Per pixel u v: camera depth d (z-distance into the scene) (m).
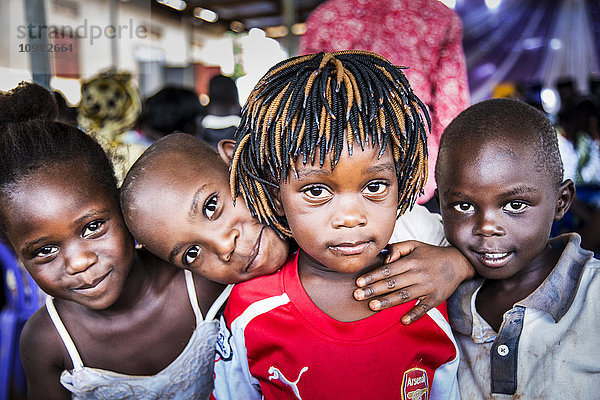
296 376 0.76
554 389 0.76
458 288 0.85
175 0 5.80
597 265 0.77
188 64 6.62
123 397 0.92
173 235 0.70
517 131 0.70
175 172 0.70
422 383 0.77
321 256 0.66
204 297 0.92
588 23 4.67
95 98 2.45
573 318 0.76
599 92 3.34
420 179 0.71
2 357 1.69
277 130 0.63
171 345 0.92
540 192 0.70
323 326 0.75
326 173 0.60
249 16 6.40
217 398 0.85
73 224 0.70
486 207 0.71
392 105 0.63
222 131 2.50
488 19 4.80
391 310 0.75
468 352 0.84
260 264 0.75
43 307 0.91
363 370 0.74
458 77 1.31
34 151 0.70
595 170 2.25
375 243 0.65
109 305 0.78
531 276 0.80
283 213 0.71
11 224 0.69
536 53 4.93
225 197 0.71
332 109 0.59
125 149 0.96
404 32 1.27
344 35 1.31
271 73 0.67
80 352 0.89
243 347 0.80
